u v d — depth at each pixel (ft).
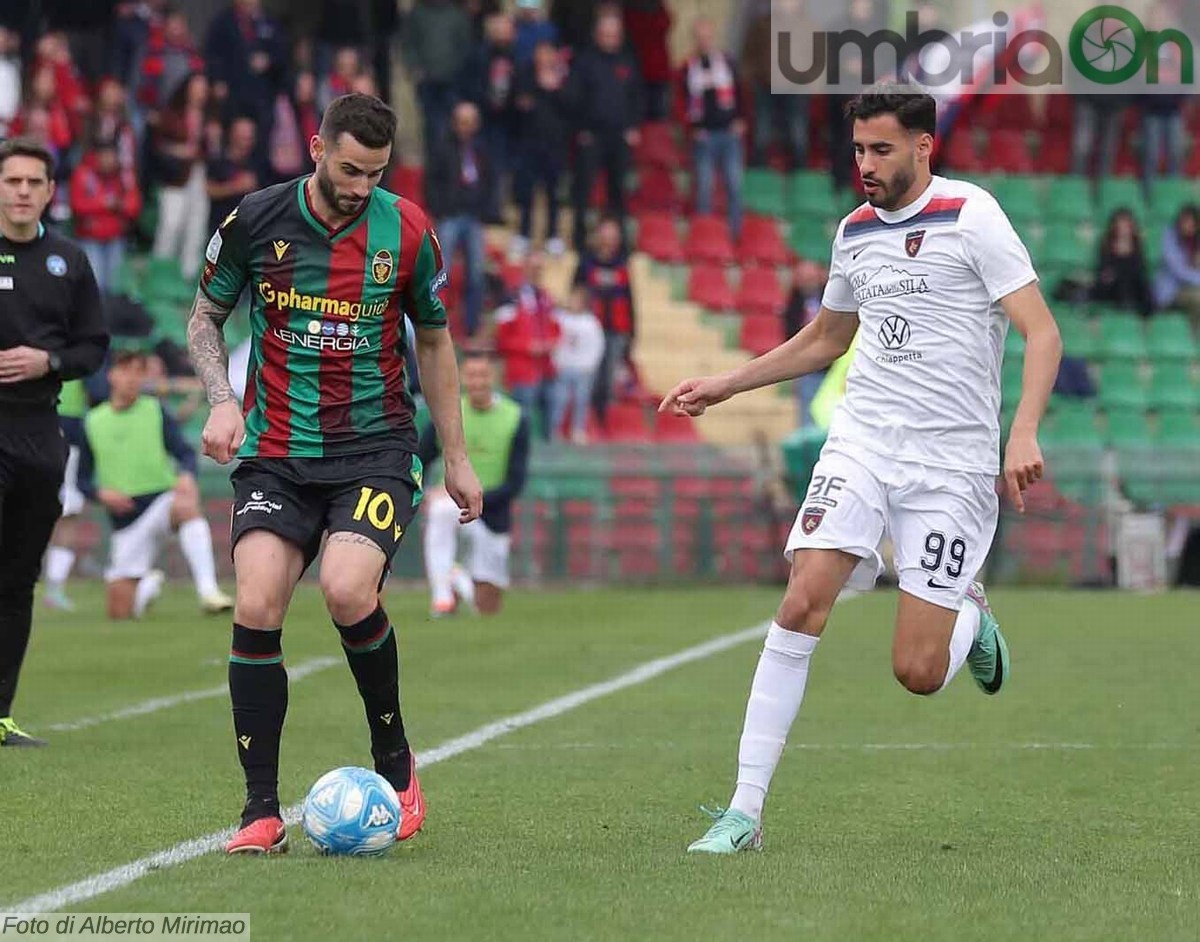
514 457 177.06
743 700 115.55
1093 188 302.66
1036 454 65.05
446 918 54.39
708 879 61.00
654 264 279.28
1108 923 54.65
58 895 57.52
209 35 244.83
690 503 225.15
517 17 263.08
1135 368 271.49
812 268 249.75
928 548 69.10
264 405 67.31
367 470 67.00
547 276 261.44
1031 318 67.21
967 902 57.62
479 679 126.21
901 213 69.36
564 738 98.73
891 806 78.43
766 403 262.47
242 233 66.69
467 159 240.73
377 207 67.05
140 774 84.38
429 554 178.19
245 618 64.69
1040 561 226.17
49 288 93.61
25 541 94.07
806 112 294.05
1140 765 90.12
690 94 274.98
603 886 59.57
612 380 245.04
